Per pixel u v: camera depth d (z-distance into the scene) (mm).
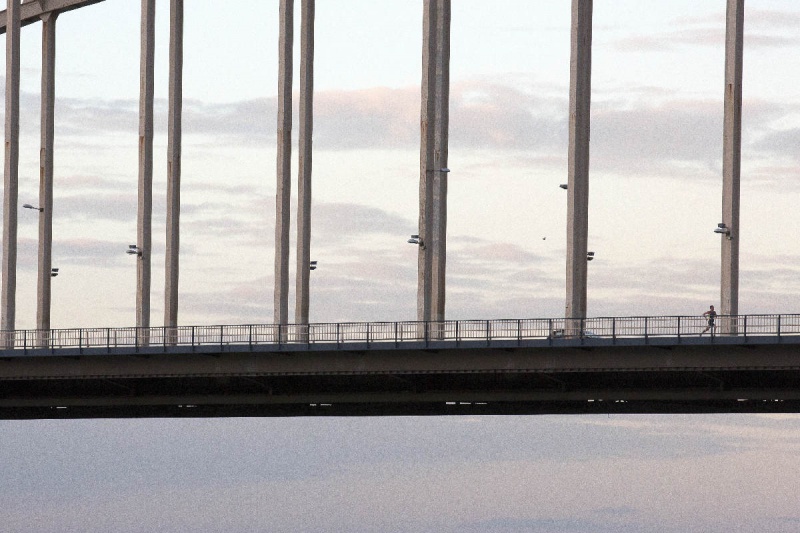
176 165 122562
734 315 85875
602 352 88812
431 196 108062
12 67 132625
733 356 85938
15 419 109938
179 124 123438
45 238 132125
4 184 131375
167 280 121688
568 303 100938
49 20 136625
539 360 90188
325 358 95500
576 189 101625
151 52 126312
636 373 90375
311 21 118250
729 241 96312
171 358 99688
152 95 125938
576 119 102125
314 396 98312
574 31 102938
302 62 117688
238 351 97312
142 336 101438
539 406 95500
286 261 116250
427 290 107250
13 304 129625
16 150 131500
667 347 87188
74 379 103250
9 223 130625
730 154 96938
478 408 97188
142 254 123688
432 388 95250
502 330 90625
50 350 102812
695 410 92875
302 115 117000
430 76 109062
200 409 105500
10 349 104188
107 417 107688
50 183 133000
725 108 97625
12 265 130000
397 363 93625
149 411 106750
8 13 133875
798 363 84625
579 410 94812
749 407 91875
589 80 102938
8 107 132125
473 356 91812
